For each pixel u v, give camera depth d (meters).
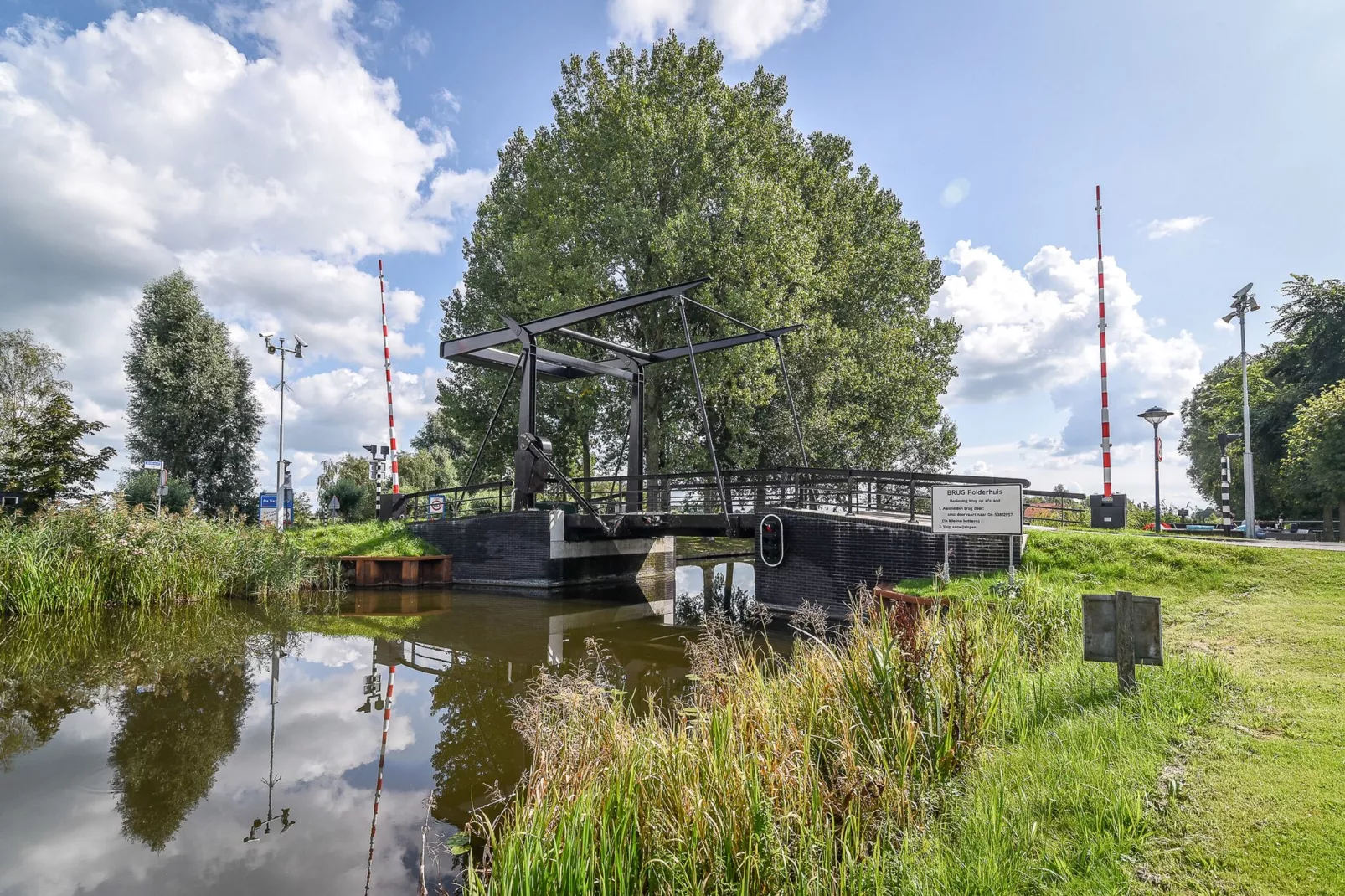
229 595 15.27
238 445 36.62
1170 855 2.88
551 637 11.34
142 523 14.06
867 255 28.14
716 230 22.25
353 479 39.44
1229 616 7.19
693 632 11.80
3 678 8.65
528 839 3.11
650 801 3.40
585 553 18.56
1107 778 3.49
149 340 34.50
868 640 4.79
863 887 2.95
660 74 22.89
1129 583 9.20
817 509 14.05
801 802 3.36
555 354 18.86
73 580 12.84
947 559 9.73
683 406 25.22
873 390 26.69
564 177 23.69
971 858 3.00
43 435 17.34
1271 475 28.23
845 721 4.06
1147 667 5.08
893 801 3.55
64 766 5.92
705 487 18.17
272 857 4.45
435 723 7.06
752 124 24.27
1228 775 3.44
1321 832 2.90
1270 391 31.05
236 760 6.11
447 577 18.52
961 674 4.41
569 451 27.55
